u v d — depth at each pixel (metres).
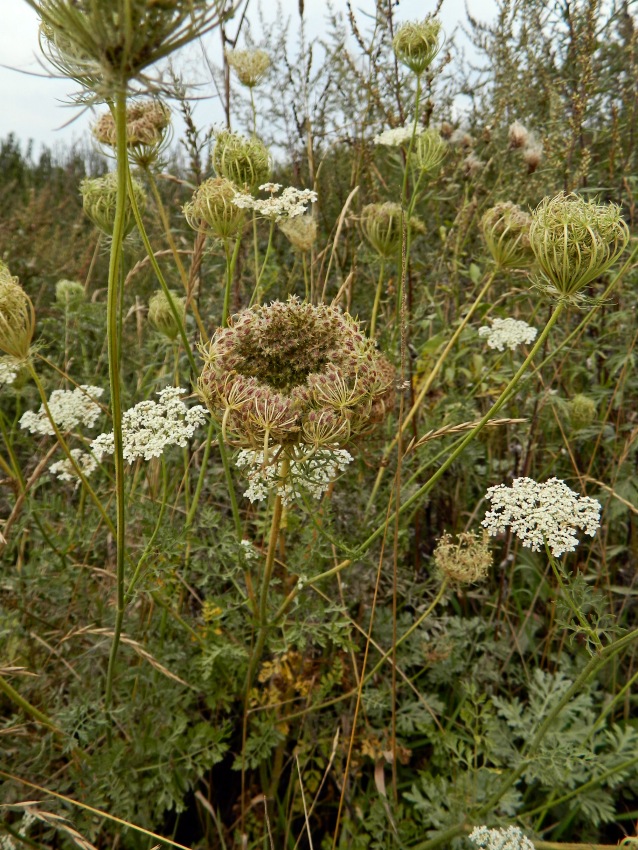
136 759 2.77
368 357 2.16
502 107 4.44
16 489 2.71
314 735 3.09
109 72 1.47
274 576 3.44
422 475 3.88
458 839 2.71
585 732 2.77
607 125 4.68
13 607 2.95
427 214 5.39
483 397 4.20
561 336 4.25
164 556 2.54
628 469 3.71
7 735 2.75
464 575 2.76
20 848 2.44
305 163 4.86
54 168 9.77
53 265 5.81
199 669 3.10
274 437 2.04
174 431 2.56
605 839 3.04
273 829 2.99
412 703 3.15
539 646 3.60
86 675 3.07
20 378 3.33
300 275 4.57
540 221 2.25
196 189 3.28
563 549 2.24
